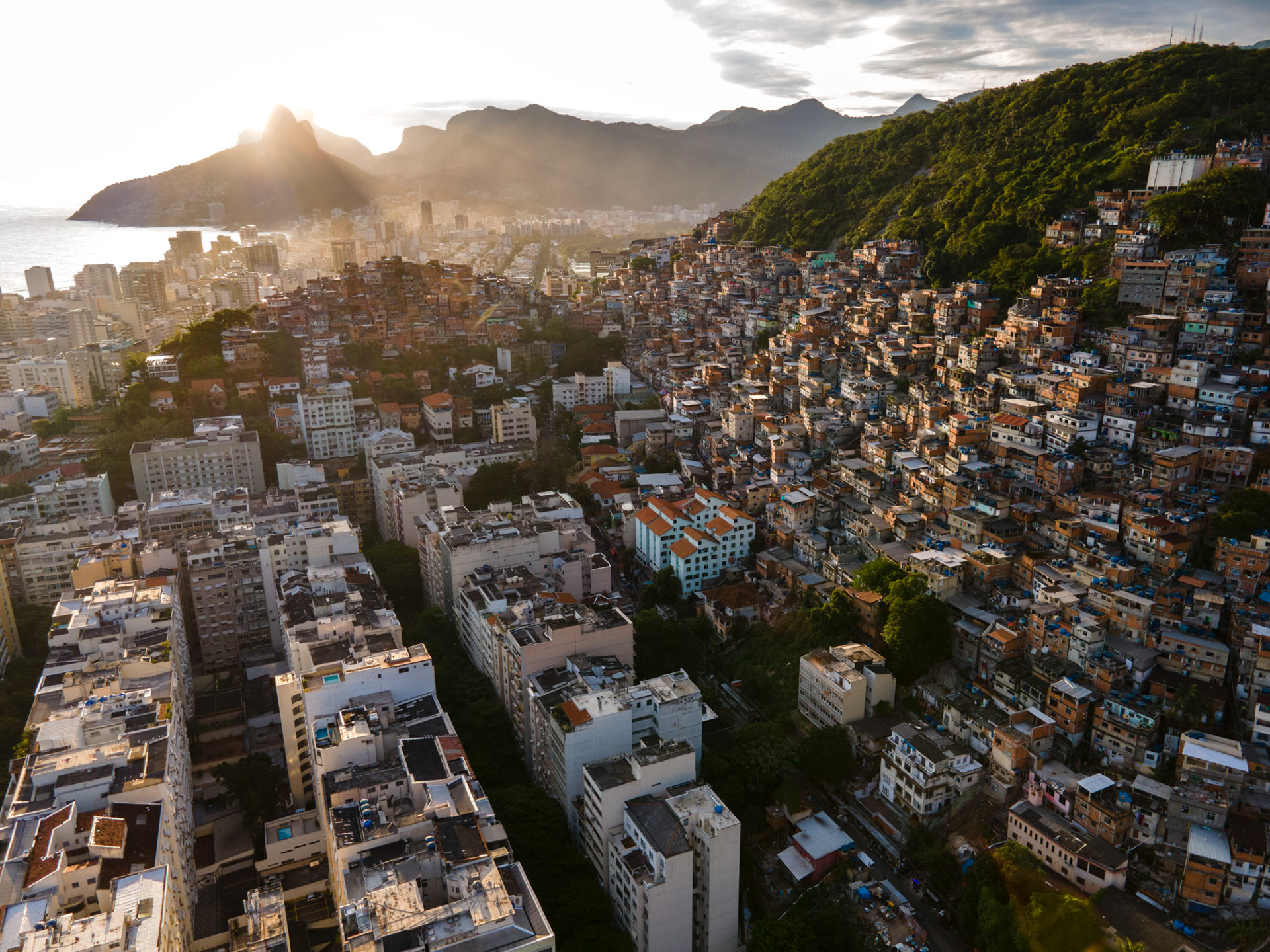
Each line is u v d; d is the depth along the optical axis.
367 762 163.62
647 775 161.00
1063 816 165.62
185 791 179.25
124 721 170.00
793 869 172.38
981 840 171.25
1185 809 154.50
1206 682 181.12
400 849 139.00
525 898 134.50
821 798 196.00
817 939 151.50
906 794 180.38
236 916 160.00
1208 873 144.88
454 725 198.75
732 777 184.88
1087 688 183.88
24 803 147.88
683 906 147.88
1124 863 150.62
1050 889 151.25
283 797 192.38
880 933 155.50
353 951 120.62
